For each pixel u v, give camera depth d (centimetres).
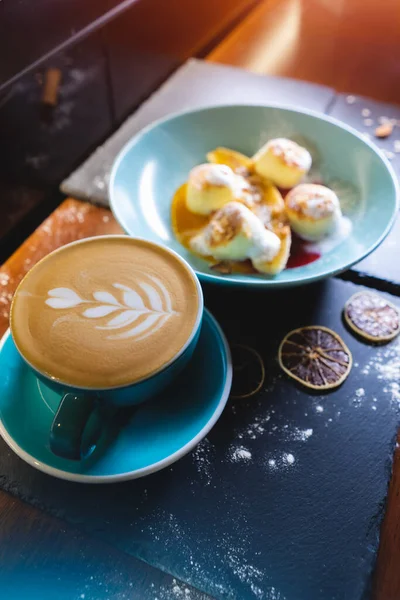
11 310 38
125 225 46
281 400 42
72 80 77
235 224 45
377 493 39
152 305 39
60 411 35
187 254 48
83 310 38
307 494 39
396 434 41
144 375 36
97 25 75
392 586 36
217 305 47
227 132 55
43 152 78
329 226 47
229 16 89
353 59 72
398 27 77
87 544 38
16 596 36
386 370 44
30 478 40
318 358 44
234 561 37
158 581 36
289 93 65
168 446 38
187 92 66
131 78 85
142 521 38
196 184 48
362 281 49
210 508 39
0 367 40
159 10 85
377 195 49
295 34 77
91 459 38
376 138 60
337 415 42
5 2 60
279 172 50
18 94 71
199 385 41
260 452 40
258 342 45
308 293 48
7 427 38
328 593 36
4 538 38
